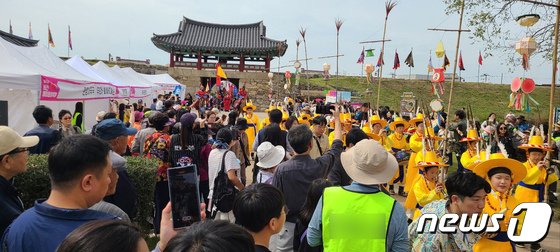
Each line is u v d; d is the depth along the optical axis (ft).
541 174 19.66
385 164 9.89
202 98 99.14
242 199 8.80
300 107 67.92
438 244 10.50
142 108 54.90
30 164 16.12
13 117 37.09
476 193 10.47
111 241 4.66
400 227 9.55
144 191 18.06
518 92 25.13
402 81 147.95
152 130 22.59
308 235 10.57
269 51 151.12
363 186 9.96
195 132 22.70
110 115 26.17
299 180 13.35
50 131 20.54
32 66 29.14
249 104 43.42
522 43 23.00
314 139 23.17
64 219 7.03
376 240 9.31
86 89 35.01
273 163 16.37
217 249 4.63
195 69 148.66
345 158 10.57
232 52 154.51
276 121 26.45
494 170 14.02
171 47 150.00
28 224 6.97
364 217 9.45
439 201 11.47
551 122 20.56
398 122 31.58
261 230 8.77
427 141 21.54
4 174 10.28
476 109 113.60
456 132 35.99
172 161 19.77
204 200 20.77
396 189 32.71
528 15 22.07
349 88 143.74
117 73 60.95
